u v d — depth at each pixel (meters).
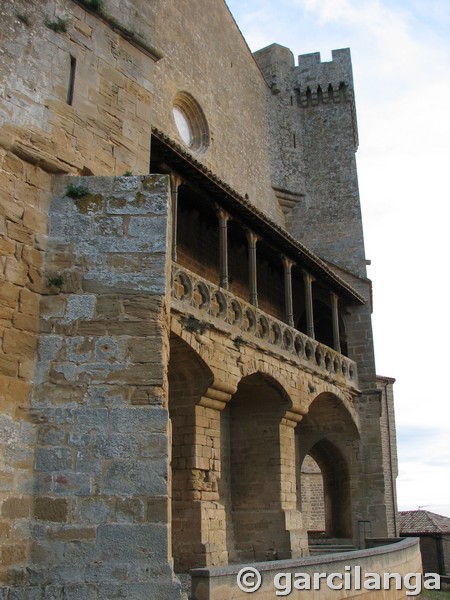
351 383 28.34
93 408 8.20
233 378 19.66
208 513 18.22
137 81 11.14
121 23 10.99
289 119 38.28
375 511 27.75
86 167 9.81
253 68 37.19
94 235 8.96
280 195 36.22
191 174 19.77
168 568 7.52
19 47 9.41
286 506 22.28
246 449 23.17
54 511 7.82
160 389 8.27
